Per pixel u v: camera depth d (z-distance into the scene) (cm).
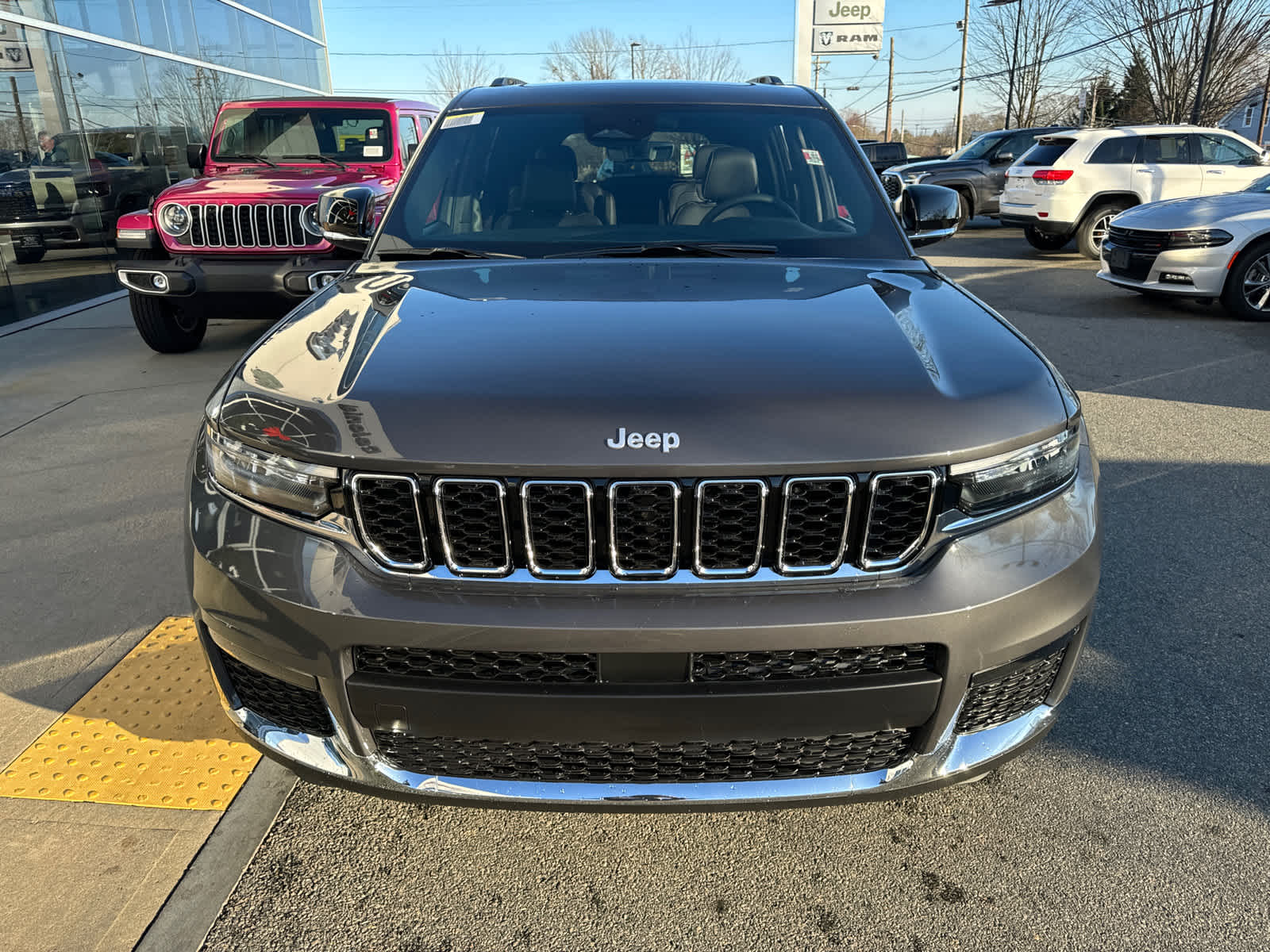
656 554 155
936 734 166
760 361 171
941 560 159
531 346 178
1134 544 348
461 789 169
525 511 152
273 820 215
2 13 802
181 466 440
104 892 194
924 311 204
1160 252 779
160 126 1092
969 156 1557
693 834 211
